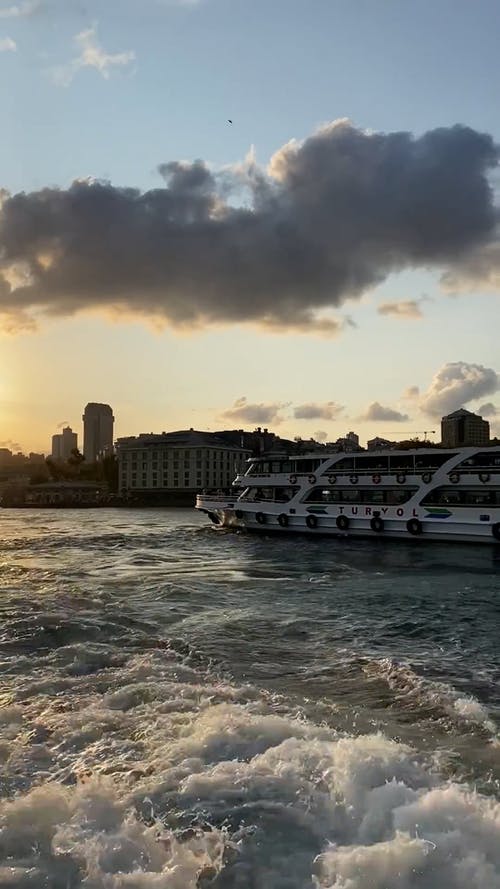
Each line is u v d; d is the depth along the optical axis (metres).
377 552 44.28
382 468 53.28
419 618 21.28
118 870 6.16
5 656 15.16
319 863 6.21
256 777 7.89
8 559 42.59
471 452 48.84
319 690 12.85
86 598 24.19
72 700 11.59
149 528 83.50
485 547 46.47
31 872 6.11
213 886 5.94
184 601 24.52
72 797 7.52
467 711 11.29
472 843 6.41
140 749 9.11
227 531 64.25
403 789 7.46
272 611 22.50
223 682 13.09
